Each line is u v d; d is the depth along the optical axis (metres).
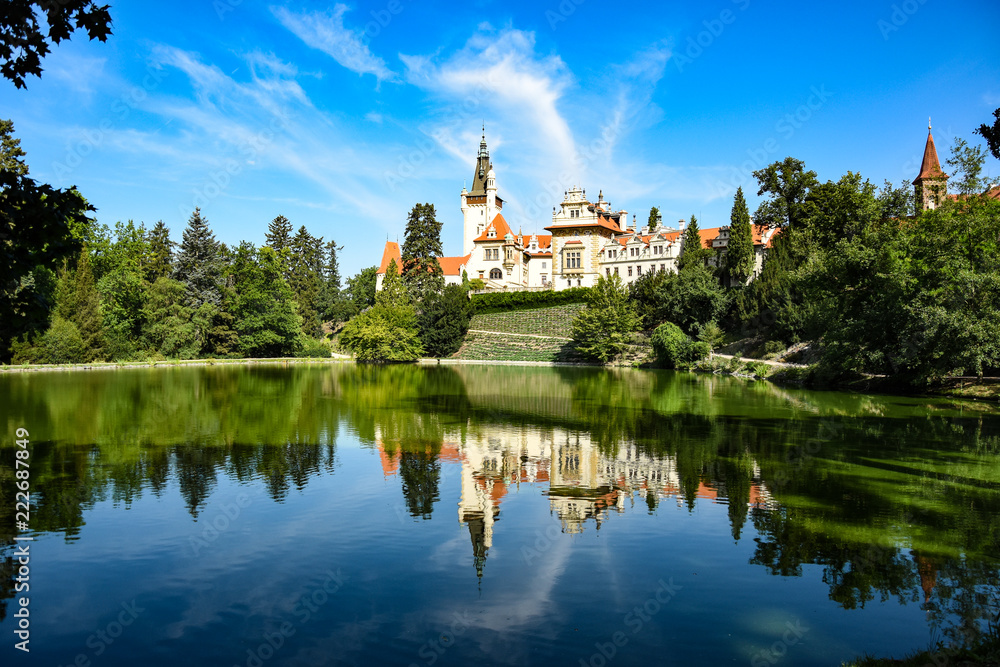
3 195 8.67
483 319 93.56
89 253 70.56
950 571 11.52
